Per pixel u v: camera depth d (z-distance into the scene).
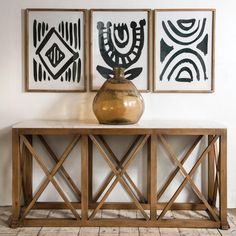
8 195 2.80
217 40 2.74
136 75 2.74
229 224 2.48
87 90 2.75
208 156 2.74
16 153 2.37
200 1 2.72
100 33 2.73
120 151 2.77
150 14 2.71
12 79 2.75
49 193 2.79
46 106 2.77
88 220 2.42
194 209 2.73
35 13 2.71
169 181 2.66
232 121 2.75
